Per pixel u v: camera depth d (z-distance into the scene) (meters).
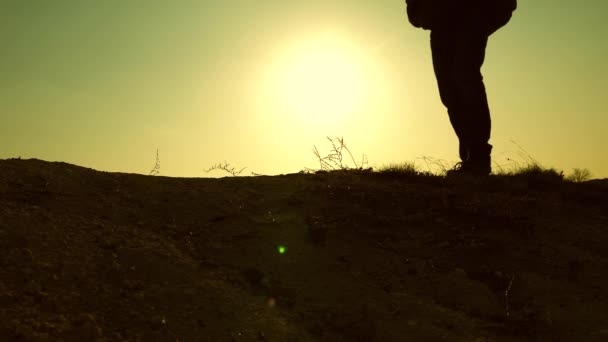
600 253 2.79
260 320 2.09
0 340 1.83
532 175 3.64
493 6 3.69
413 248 2.70
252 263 2.46
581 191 3.43
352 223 2.83
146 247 2.46
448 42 3.76
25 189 2.82
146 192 3.01
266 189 3.19
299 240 2.66
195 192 3.07
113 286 2.19
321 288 2.34
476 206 3.07
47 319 1.95
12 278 2.13
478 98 3.69
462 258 2.65
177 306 2.12
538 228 2.96
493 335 2.16
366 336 2.07
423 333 2.11
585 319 2.27
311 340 2.02
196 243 2.59
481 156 3.72
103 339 1.90
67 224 2.56
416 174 3.56
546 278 2.54
